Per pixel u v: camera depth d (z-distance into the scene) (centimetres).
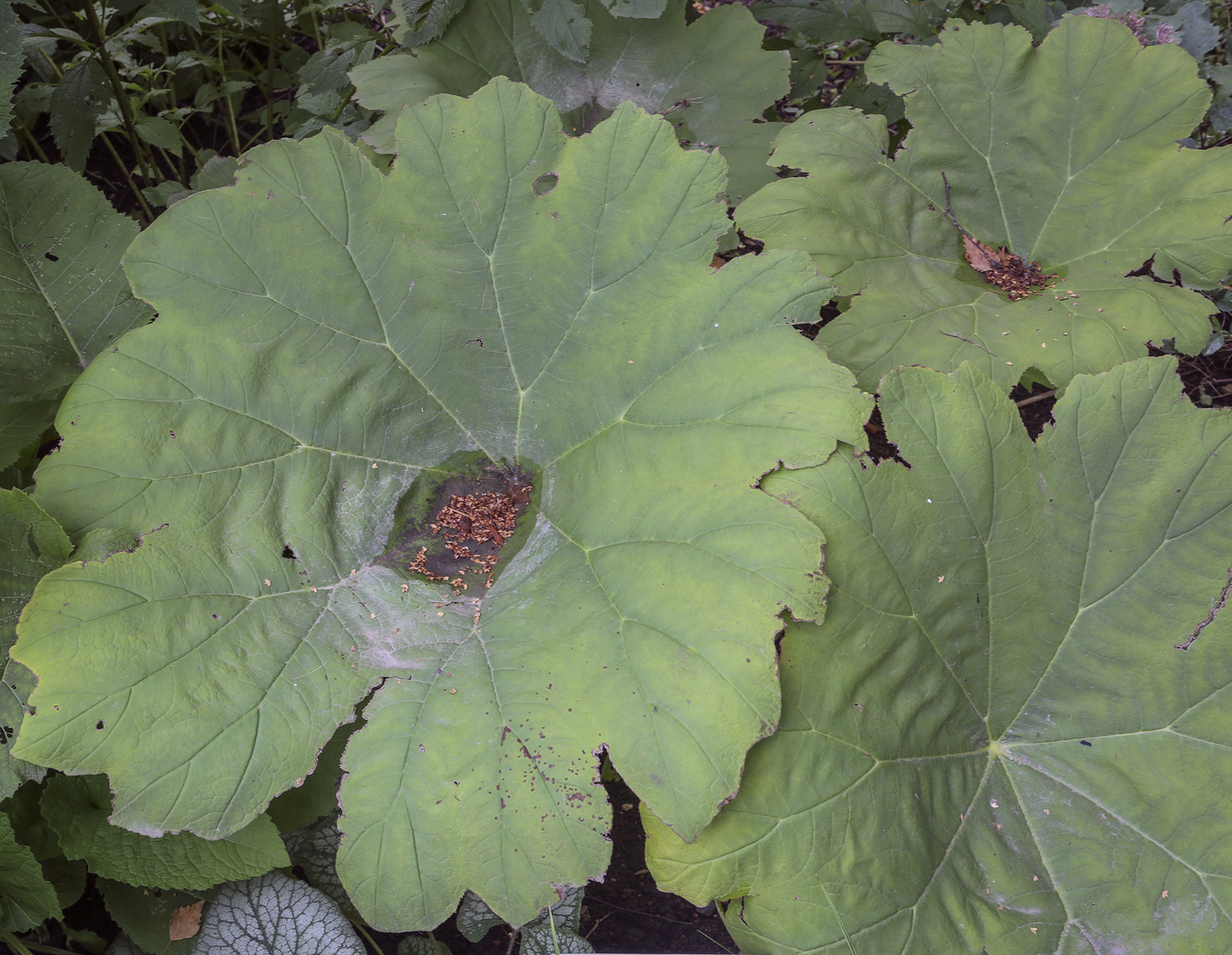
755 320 88
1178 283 97
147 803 76
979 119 105
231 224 88
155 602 80
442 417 95
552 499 93
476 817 77
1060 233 104
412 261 93
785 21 117
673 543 83
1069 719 87
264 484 87
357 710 89
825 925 77
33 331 94
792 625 79
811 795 78
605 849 76
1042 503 86
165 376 86
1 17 90
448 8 109
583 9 115
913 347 92
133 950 85
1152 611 86
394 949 91
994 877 82
